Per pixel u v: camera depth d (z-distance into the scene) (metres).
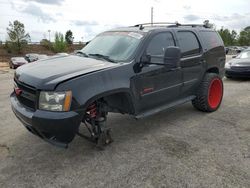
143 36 4.75
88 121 4.16
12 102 4.34
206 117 5.90
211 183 3.41
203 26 6.45
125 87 4.19
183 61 5.34
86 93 3.71
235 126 5.35
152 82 4.70
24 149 4.41
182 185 3.38
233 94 8.15
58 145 3.73
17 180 3.54
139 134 4.98
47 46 63.69
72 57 4.78
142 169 3.76
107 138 4.39
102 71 3.96
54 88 3.55
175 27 5.45
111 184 3.43
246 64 10.68
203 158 4.04
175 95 5.36
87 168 3.81
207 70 6.15
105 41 5.09
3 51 54.53
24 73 4.06
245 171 3.67
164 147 4.43
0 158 4.11
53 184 3.44
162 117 5.91
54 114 3.54
